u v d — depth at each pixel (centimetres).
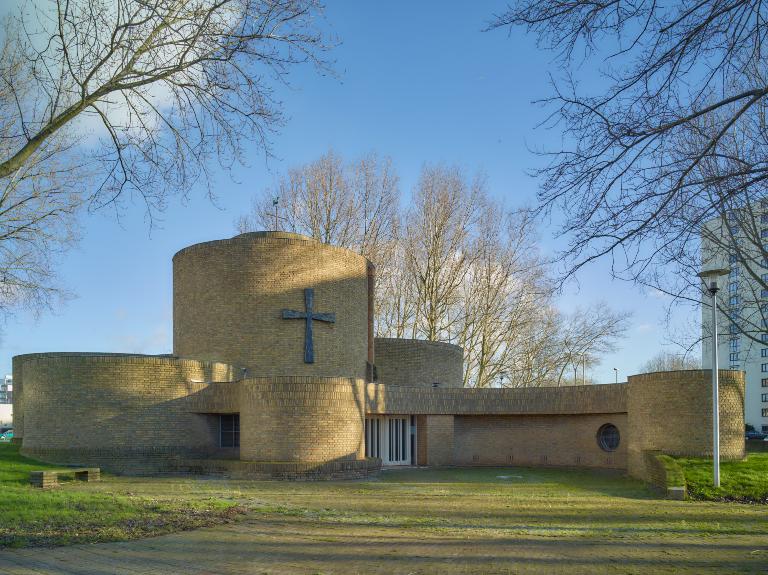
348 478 2372
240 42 1200
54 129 1188
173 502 1509
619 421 2938
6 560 920
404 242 4894
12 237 2395
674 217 828
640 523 1408
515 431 3195
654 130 782
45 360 2553
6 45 1878
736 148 1461
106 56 1165
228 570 869
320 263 3022
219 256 2953
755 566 923
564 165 835
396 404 2952
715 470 1994
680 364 6650
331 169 4950
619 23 773
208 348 2920
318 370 2956
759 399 8106
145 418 2528
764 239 2272
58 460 2473
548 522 1403
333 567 888
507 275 4731
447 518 1426
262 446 2364
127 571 861
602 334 4931
